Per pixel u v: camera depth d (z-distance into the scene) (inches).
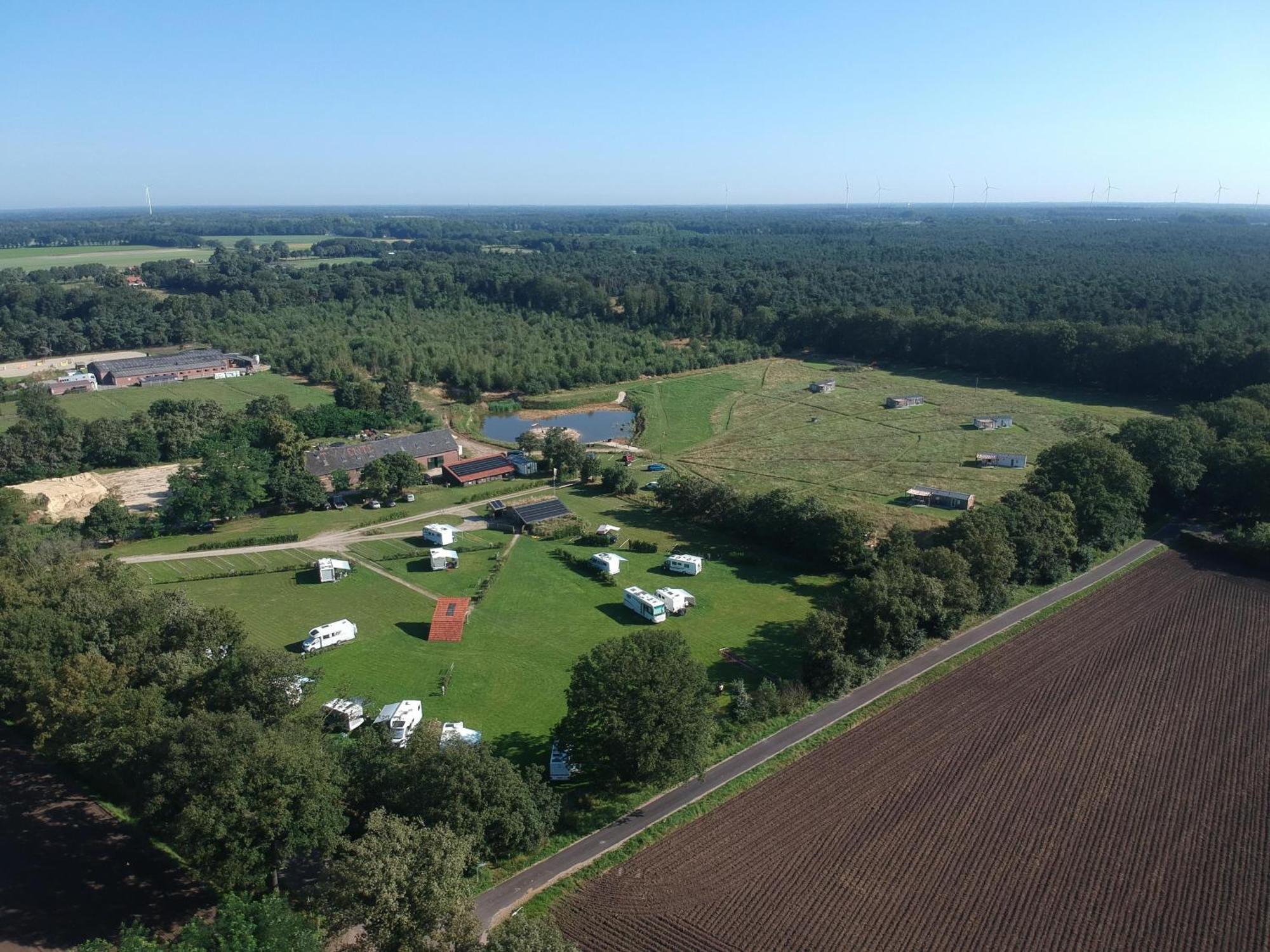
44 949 1571.1
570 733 2004.2
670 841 1878.7
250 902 1485.0
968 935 1606.8
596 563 3464.6
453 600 3085.6
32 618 2311.8
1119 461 3676.2
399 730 2284.7
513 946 1343.5
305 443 5098.4
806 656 2581.2
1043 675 2573.8
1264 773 2094.0
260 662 1950.1
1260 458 3791.8
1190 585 3223.4
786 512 3673.7
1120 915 1651.1
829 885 1738.4
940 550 2910.9
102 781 2082.9
